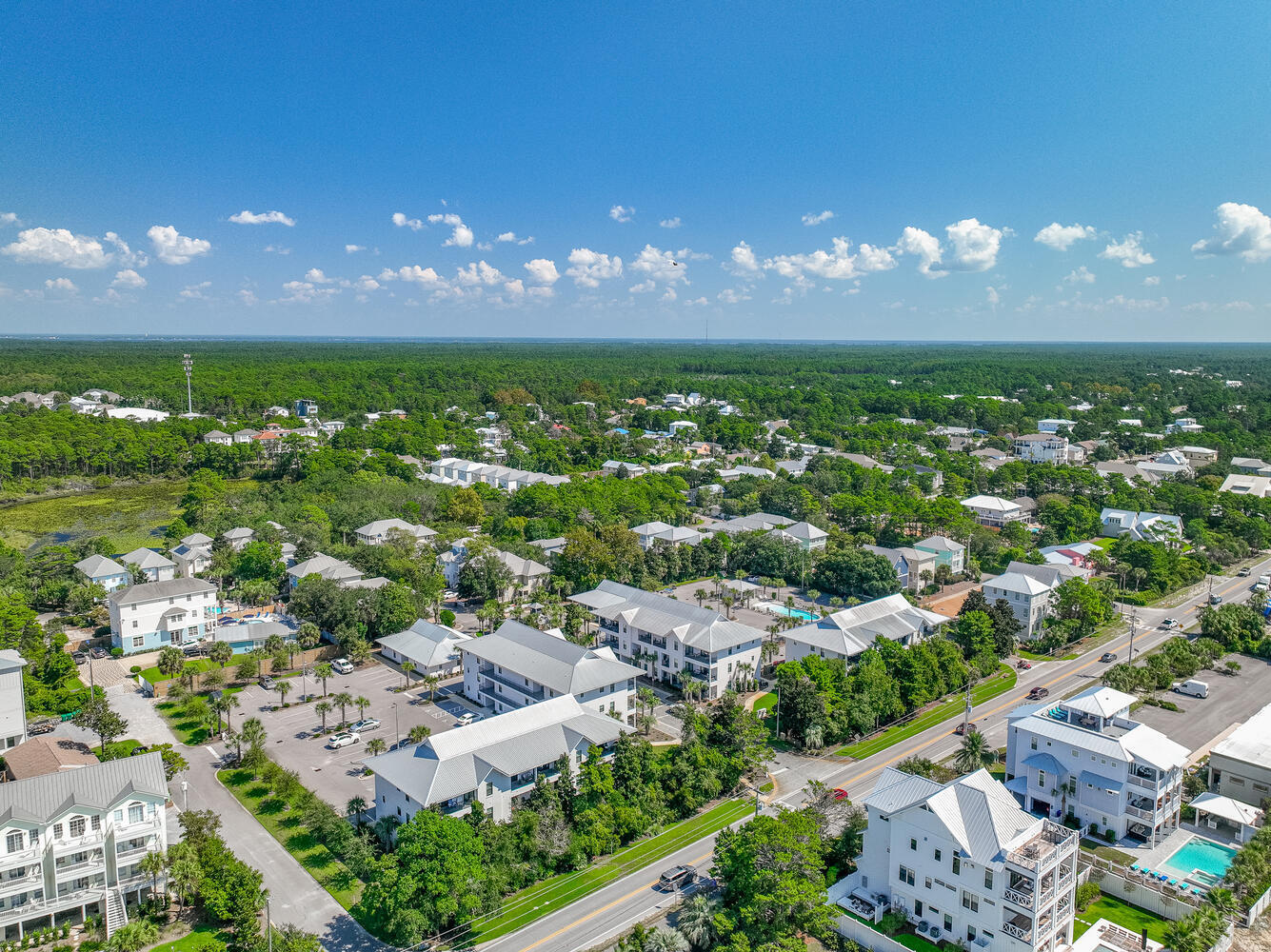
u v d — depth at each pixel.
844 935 75.44
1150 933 75.69
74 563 163.50
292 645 135.25
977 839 72.12
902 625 135.88
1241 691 130.88
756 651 131.38
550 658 114.38
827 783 100.81
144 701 121.25
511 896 79.69
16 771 86.50
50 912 71.31
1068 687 130.12
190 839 79.25
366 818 90.69
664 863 85.25
